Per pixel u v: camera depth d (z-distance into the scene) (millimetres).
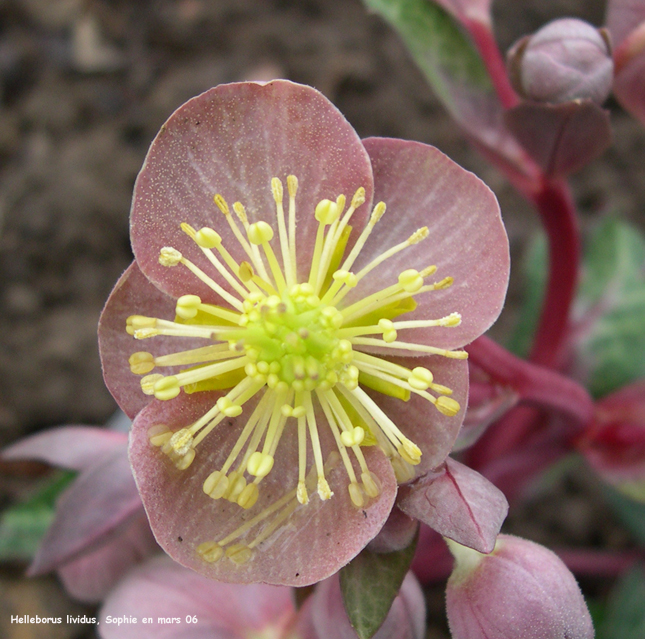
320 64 240
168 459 121
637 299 192
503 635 122
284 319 123
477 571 125
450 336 123
